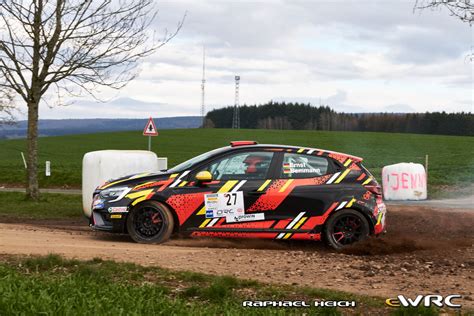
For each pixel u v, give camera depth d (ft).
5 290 18.97
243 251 30.53
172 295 21.35
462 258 30.45
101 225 33.71
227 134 245.24
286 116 411.54
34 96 61.21
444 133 309.42
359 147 187.32
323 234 33.71
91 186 45.06
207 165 33.91
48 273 23.41
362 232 33.65
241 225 33.42
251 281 22.86
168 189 33.27
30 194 61.72
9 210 54.65
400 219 45.91
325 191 33.65
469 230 41.63
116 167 44.60
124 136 234.38
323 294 21.57
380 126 337.72
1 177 101.55
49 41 60.18
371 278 25.13
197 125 629.51
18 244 30.37
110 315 17.52
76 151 177.78
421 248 33.06
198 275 23.54
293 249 33.91
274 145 34.53
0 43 59.16
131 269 24.45
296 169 34.06
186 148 185.68
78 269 23.85
